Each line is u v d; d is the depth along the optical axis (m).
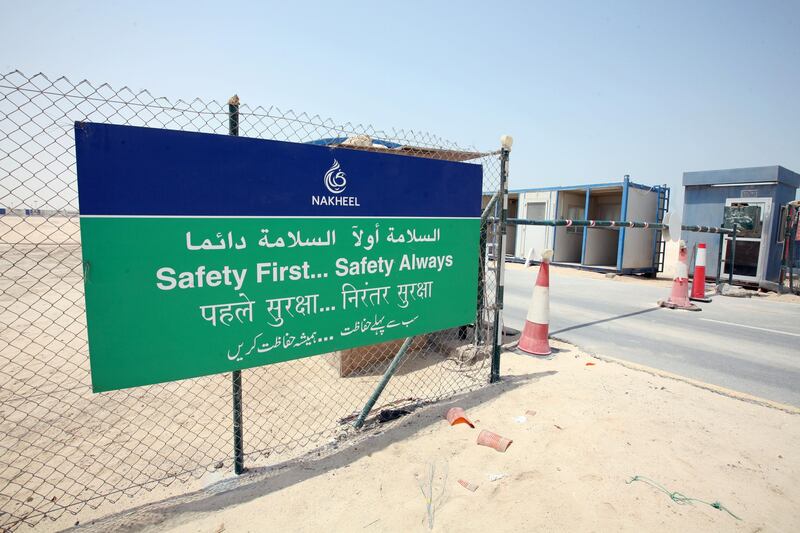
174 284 2.57
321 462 3.13
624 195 15.21
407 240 3.73
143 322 2.50
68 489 2.81
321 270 3.20
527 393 4.37
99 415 3.89
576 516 2.54
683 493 2.77
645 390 4.47
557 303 9.95
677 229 9.08
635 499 2.70
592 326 7.64
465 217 4.18
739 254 13.47
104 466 3.10
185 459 3.20
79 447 3.35
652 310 9.24
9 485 2.86
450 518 2.52
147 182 2.44
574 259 19.12
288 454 3.26
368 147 4.78
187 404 4.16
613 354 5.96
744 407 4.09
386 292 3.62
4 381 4.63
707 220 14.34
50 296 9.51
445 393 4.41
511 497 2.71
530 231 19.00
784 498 2.74
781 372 5.30
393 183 3.58
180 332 2.62
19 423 3.70
